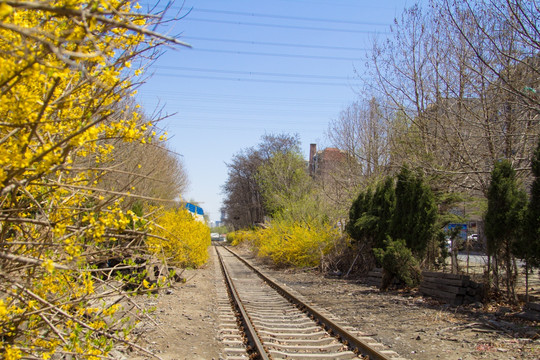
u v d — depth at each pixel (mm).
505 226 10695
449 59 14508
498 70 13234
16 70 3088
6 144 3717
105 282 5234
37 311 3975
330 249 21516
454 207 16156
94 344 4773
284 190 36750
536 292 12562
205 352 7422
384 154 23672
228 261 31609
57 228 3953
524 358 6816
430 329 8867
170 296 12984
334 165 31234
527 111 12906
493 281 11766
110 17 3893
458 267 15000
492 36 12867
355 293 14133
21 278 4273
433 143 15461
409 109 17234
